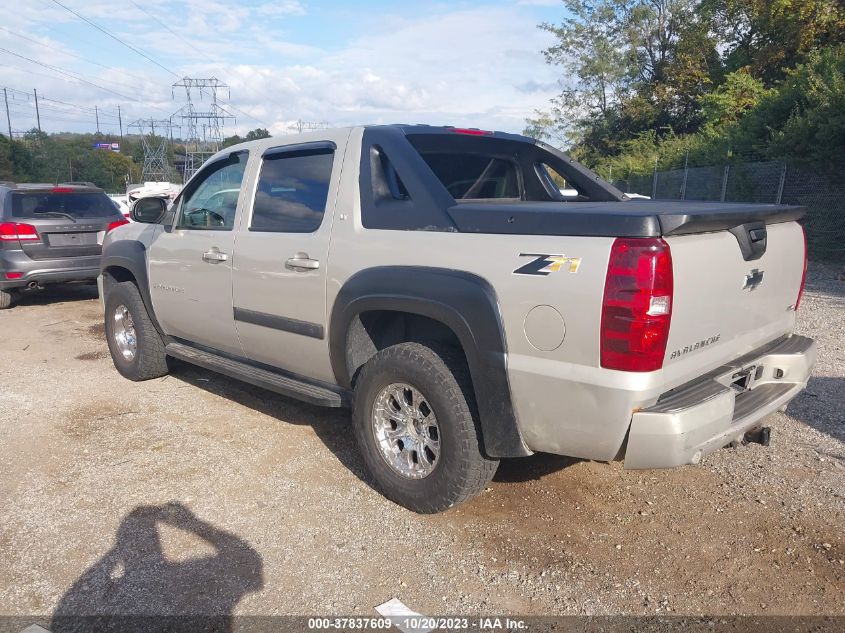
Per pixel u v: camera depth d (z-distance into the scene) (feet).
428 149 13.65
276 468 13.53
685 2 106.63
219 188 15.65
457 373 10.77
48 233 29.25
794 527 11.21
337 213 12.43
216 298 15.16
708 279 9.41
